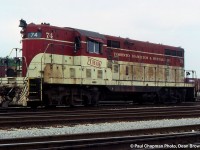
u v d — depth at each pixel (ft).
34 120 42.22
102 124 41.98
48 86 66.33
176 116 52.70
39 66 64.90
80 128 37.91
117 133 31.35
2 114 50.19
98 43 74.49
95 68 73.51
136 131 32.76
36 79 62.54
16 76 66.33
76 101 71.10
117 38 80.79
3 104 62.90
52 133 34.14
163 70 92.73
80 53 70.49
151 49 89.81
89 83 71.97
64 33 69.36
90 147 23.30
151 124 42.91
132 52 84.17
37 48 65.36
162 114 54.75
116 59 79.71
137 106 79.05
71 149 22.61
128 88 81.71
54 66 66.59
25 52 66.28
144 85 86.17
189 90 102.53
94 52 73.46
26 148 23.38
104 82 75.61
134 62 84.43
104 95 79.20
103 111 58.70
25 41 66.44
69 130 36.24
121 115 52.03
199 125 38.55
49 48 66.18
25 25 66.90
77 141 24.84
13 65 67.41
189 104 91.91
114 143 24.25
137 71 84.99
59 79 66.95
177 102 98.12
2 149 22.58
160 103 92.38
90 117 47.91
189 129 37.09
